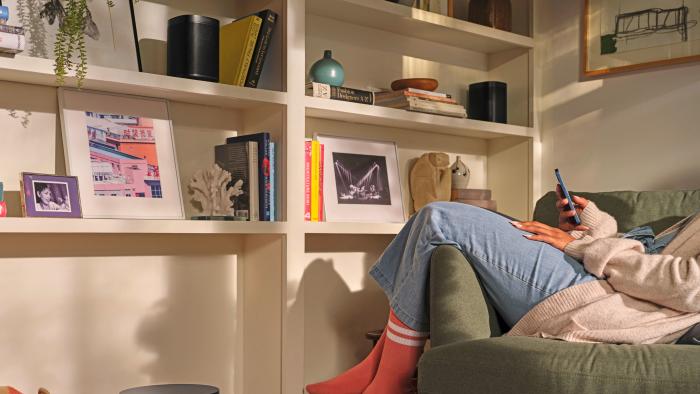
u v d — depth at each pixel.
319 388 2.38
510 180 3.56
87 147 2.31
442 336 1.80
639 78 3.20
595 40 3.35
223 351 2.73
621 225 2.52
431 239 2.00
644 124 3.18
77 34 2.18
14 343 2.24
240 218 2.56
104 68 2.18
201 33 2.41
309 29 2.96
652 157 3.15
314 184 2.73
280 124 2.61
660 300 1.84
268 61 2.68
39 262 2.30
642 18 3.19
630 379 1.45
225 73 2.62
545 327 1.89
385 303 3.22
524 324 1.94
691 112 3.04
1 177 2.21
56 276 2.33
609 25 3.30
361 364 2.28
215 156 2.68
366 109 2.84
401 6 2.98
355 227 2.80
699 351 1.51
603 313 1.84
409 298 2.04
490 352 1.62
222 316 2.73
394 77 3.26
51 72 2.10
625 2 3.25
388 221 3.11
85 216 2.25
